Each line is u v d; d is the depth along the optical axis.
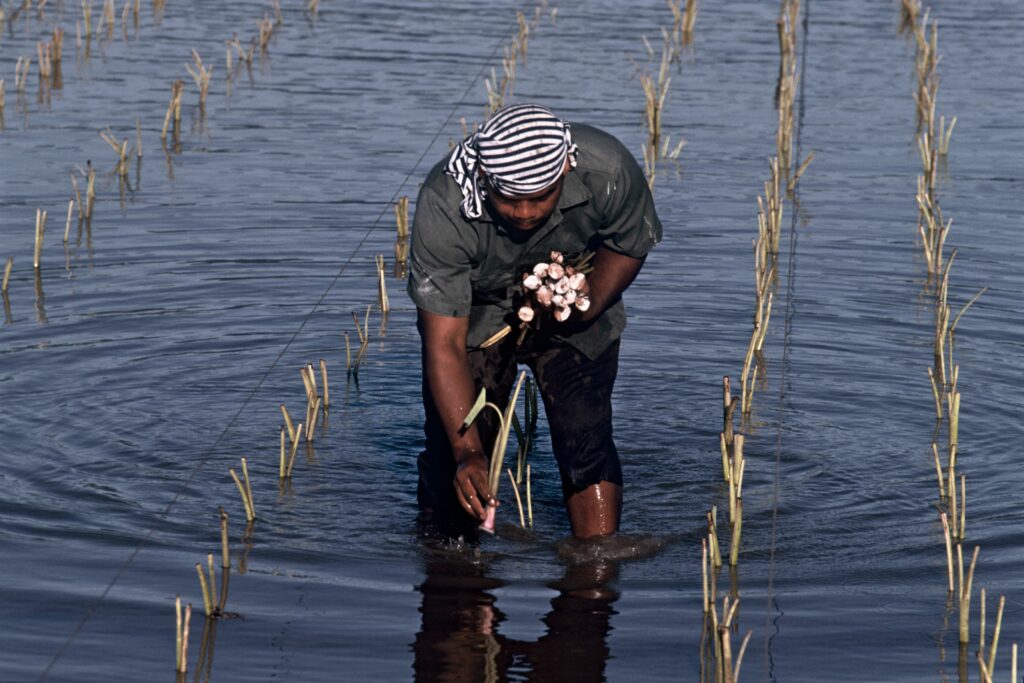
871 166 35.59
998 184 33.75
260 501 16.95
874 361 22.11
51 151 35.28
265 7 61.69
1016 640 13.20
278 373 21.64
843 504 17.09
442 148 36.69
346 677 12.40
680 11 62.19
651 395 20.98
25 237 27.81
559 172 13.11
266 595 14.13
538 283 14.34
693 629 13.53
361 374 21.89
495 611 13.95
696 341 23.11
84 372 20.98
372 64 48.34
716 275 26.36
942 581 14.70
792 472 18.17
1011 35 56.84
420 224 13.81
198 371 21.38
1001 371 21.53
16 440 18.39
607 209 14.11
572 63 49.22
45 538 15.38
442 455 16.23
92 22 56.53
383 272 24.59
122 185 32.22
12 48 49.84
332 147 36.50
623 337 23.25
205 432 19.16
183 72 46.59
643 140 38.16
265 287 25.48
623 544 15.66
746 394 20.33
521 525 16.52
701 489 17.75
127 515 16.22
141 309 23.95
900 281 26.02
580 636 13.38
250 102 42.00
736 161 35.97
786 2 61.00
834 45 54.09
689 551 15.77
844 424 19.78
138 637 13.05
